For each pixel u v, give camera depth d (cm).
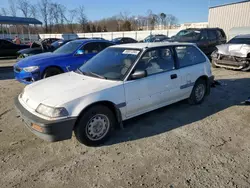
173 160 292
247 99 527
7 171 271
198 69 479
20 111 315
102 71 378
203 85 505
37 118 287
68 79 369
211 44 1161
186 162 288
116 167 279
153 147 325
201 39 1138
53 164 286
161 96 404
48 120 281
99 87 327
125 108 349
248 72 881
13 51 1656
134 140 346
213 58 963
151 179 256
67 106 290
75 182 252
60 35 3916
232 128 388
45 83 363
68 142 340
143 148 323
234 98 557
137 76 350
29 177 261
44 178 259
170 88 418
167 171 270
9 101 535
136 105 364
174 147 325
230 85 687
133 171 271
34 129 292
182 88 446
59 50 723
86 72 392
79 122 307
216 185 245
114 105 335
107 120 336
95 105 318
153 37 2348
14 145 331
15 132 373
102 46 738
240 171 269
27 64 614
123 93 343
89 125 317
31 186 246
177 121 417
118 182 251
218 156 301
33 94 327
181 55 452
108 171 271
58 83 352
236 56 877
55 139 289
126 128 388
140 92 366
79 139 316
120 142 341
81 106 299
